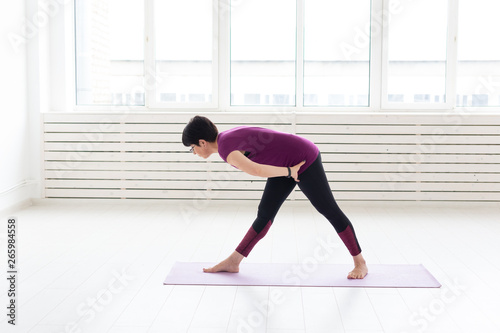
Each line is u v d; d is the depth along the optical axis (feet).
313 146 9.80
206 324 8.03
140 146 17.49
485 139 17.10
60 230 14.15
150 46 18.42
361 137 17.24
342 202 17.40
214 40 18.20
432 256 11.73
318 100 18.54
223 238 13.33
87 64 18.66
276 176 9.25
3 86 15.81
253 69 18.53
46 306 8.75
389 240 13.15
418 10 18.11
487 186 17.22
